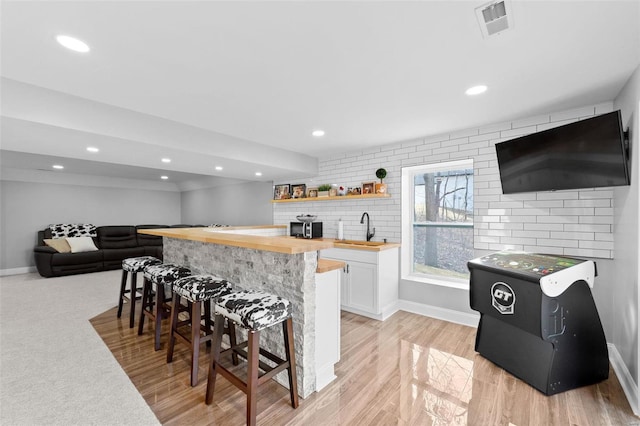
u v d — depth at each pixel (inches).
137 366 87.3
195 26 55.3
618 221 85.7
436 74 74.7
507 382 80.4
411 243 149.4
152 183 308.5
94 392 74.2
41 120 82.1
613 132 72.7
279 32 57.4
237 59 67.7
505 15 52.1
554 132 86.1
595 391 76.3
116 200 284.7
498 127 113.4
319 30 56.7
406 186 145.6
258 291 79.0
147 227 276.5
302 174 181.8
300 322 74.4
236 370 85.5
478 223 118.0
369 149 155.2
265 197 225.3
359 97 89.3
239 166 152.6
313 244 72.3
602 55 65.3
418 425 64.1
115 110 96.7
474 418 66.3
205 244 113.3
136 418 65.2
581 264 80.0
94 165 209.2
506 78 76.7
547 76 75.5
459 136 123.5
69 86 81.5
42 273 205.3
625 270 79.6
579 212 97.0
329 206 172.7
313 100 91.6
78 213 259.9
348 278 137.2
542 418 66.2
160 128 108.0
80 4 48.8
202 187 301.9
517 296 79.5
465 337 109.9
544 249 103.3
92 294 163.5
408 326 120.6
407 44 61.5
